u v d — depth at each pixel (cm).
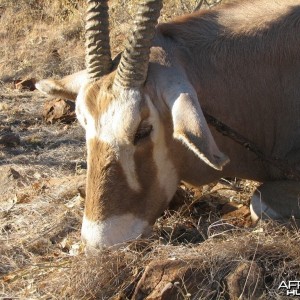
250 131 157
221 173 158
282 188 157
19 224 175
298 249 139
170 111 137
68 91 155
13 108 281
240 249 138
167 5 317
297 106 159
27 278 147
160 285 131
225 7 161
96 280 139
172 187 148
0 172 203
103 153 138
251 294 129
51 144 238
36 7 411
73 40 364
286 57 157
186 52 150
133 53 134
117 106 136
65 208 177
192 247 141
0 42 382
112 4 356
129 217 142
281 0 163
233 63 153
